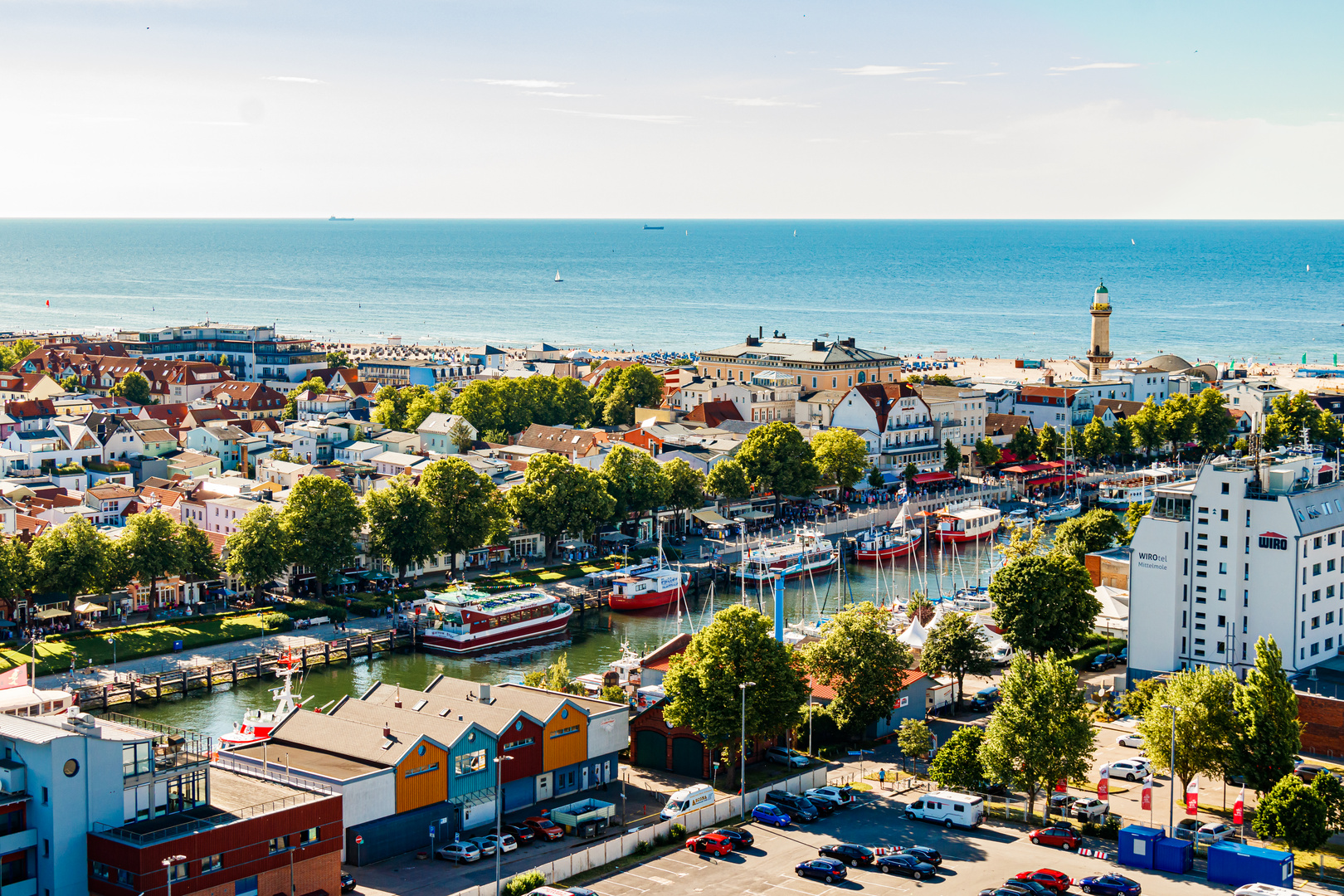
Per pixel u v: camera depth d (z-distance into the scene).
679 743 153.25
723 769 153.50
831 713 161.12
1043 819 136.38
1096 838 131.25
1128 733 164.38
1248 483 174.88
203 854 104.69
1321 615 177.88
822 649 164.25
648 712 155.88
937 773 143.75
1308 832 122.69
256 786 117.75
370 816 124.38
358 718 138.50
